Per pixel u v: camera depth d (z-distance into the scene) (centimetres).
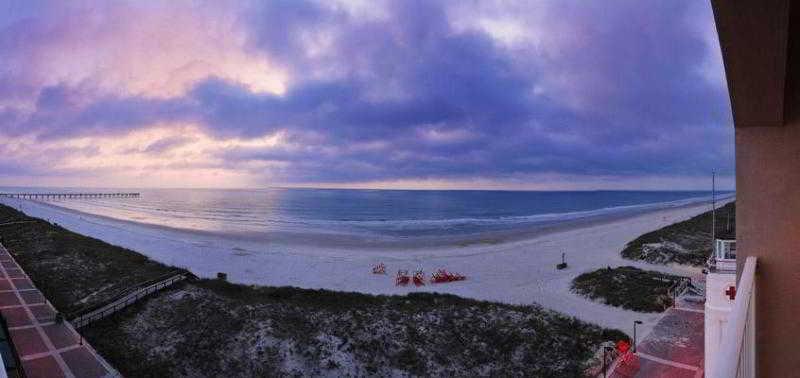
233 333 2306
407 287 3456
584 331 2292
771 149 324
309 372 1991
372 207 15100
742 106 302
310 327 2362
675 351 1953
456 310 2608
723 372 202
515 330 2325
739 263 337
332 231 7738
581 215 11306
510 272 3934
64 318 2450
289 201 18738
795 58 303
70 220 8731
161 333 2361
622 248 4894
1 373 806
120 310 2594
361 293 3002
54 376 1825
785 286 322
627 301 2717
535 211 13375
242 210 13388
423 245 5841
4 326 1345
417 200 19938
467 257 4775
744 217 335
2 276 3478
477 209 14250
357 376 1961
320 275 3934
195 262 4491
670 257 4006
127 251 4594
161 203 16850
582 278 3453
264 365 2038
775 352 326
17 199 15000
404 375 1966
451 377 1944
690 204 13638
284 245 5803
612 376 1772
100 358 2003
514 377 1916
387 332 2316
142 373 1933
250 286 3145
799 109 312
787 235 321
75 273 3628
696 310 2503
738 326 239
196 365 2050
